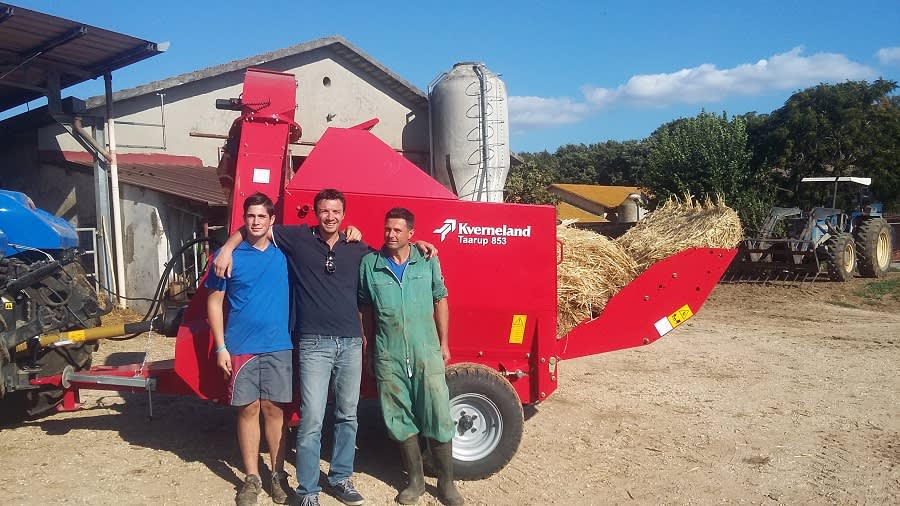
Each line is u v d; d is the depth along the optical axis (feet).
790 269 51.34
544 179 67.10
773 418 20.85
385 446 17.76
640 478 16.21
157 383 16.51
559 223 20.81
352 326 13.96
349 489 14.15
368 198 15.62
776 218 53.31
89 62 36.91
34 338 17.06
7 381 16.52
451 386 15.25
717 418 20.81
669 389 24.11
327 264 13.82
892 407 21.99
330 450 17.30
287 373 14.02
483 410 15.64
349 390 13.99
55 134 45.60
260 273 13.78
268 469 15.87
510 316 16.37
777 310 42.34
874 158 91.15
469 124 33.06
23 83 37.83
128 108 48.65
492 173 33.19
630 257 19.84
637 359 29.01
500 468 15.62
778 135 90.94
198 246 27.73
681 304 18.52
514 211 16.19
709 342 32.78
